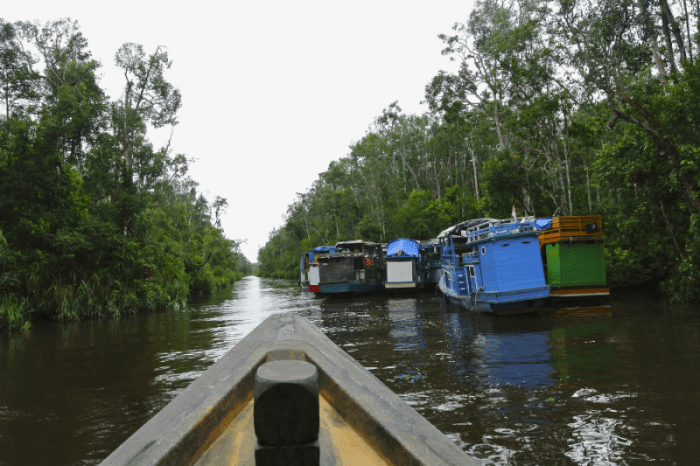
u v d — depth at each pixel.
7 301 19.78
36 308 21.62
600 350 9.63
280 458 0.87
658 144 15.78
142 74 30.03
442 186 56.12
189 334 15.66
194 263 40.97
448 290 20.77
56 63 27.73
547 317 14.81
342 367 1.80
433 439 1.24
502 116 32.44
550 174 25.61
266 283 72.44
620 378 7.51
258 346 1.98
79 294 23.16
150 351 12.56
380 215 51.38
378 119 54.72
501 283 15.09
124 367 10.59
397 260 27.59
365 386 1.62
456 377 8.12
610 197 25.56
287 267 83.19
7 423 6.84
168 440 1.18
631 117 16.25
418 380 8.02
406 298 26.80
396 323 15.62
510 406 6.46
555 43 22.12
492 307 15.27
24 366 11.23
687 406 6.09
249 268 196.75
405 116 55.34
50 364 11.36
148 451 1.13
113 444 5.93
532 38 25.19
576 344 10.38
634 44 17.61
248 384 1.61
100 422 6.78
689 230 15.78
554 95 24.05
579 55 18.59
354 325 15.53
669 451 4.88
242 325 17.62
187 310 25.88
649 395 6.62
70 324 21.05
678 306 15.34
